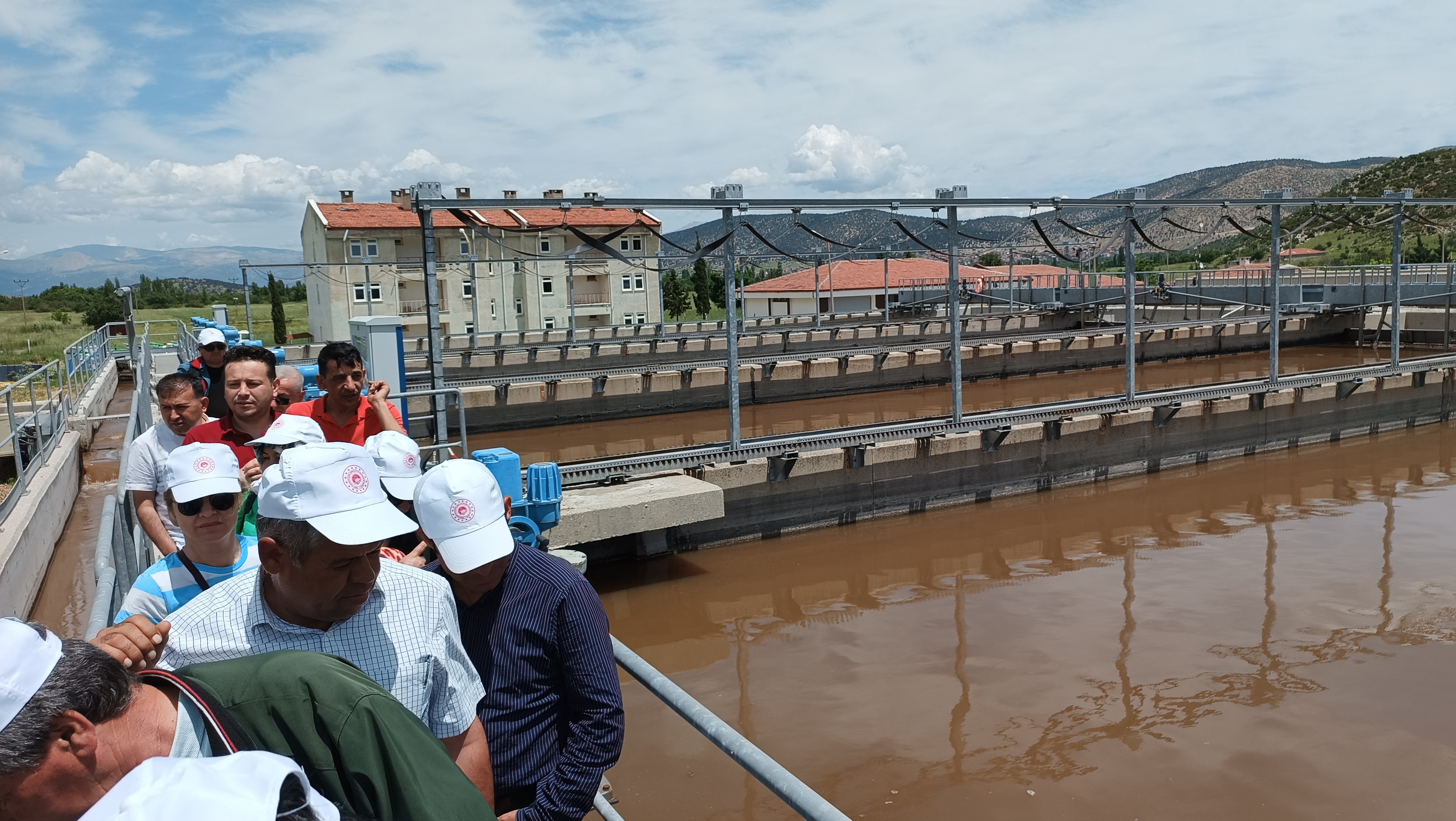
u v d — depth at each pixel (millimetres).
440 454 11961
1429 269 40906
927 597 12461
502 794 2881
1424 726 8352
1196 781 7562
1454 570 12641
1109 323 45875
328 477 2256
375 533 2250
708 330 39844
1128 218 18297
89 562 10641
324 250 51156
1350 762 7777
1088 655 10195
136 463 4648
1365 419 22516
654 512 12758
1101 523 15867
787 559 14219
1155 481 18688
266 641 2348
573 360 31812
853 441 15867
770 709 9156
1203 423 19812
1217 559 13570
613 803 7352
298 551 2223
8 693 1486
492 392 24938
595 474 13570
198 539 3301
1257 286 44906
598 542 13664
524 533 8414
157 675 1775
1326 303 42000
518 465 8562
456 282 52219
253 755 1300
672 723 8828
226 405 6980
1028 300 49781
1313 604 11500
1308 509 16219
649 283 54812
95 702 1564
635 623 11812
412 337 52031
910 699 9273
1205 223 74625
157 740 1674
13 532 8875
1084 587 12586
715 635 11344
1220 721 8570
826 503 15711
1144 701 9047
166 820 1128
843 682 9742
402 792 1845
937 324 39625
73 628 8773
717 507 13250
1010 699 9172
